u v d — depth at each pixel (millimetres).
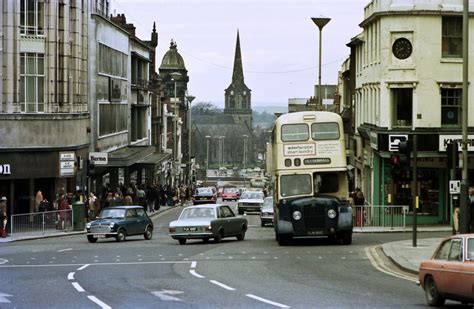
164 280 26156
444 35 56594
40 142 59219
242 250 37594
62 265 31797
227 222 43656
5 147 57219
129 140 94938
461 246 19438
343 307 19797
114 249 39344
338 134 39938
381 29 57312
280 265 30781
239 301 20938
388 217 52312
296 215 39344
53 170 60156
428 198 57375
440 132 55844
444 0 56344
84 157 67062
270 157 42469
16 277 27562
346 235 40375
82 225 54625
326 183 39906
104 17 77688
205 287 24125
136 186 83625
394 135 56625
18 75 58500
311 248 38438
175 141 140000
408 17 56438
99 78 75562
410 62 56531
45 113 59469
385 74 57000
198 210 43219
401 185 58156
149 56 113062
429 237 45156
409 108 56969
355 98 74562
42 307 20203
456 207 36500
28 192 59094
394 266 30375
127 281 26016
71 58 64562
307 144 39781
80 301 21281
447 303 20938
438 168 57188
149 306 20156
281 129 40031
